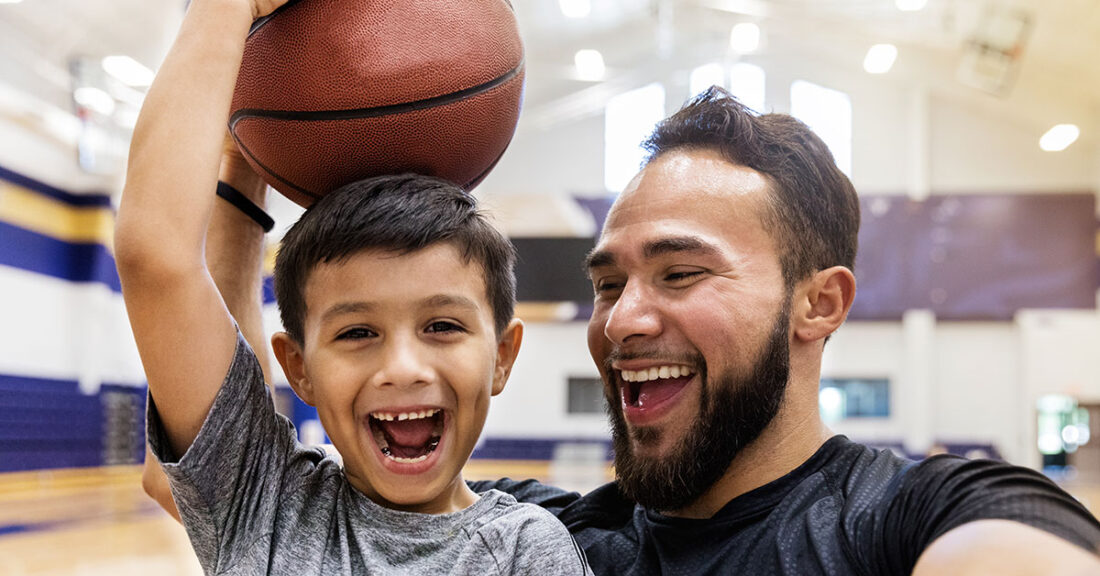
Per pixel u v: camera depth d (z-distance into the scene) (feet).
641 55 40.27
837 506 3.08
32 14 29.50
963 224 38.42
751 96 39.83
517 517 3.11
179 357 2.82
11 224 32.27
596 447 39.83
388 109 3.26
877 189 39.04
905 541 2.71
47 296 34.12
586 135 40.55
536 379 40.37
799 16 38.09
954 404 38.40
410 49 3.25
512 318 3.54
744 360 3.28
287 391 38.11
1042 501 2.40
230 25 2.97
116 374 36.68
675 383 3.49
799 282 3.40
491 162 3.63
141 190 2.78
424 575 2.98
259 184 3.80
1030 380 37.42
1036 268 37.91
